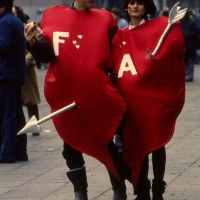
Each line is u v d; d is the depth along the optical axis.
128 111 9.62
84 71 9.41
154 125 9.55
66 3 52.22
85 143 9.72
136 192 9.96
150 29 9.57
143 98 9.51
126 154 9.84
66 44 9.46
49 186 11.78
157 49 9.40
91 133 9.63
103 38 9.46
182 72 9.59
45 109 22.31
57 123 9.75
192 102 22.98
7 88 13.88
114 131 9.57
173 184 11.59
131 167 9.84
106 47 9.47
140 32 9.59
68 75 9.46
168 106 9.56
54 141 16.33
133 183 9.88
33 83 17.61
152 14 9.72
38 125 9.51
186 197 10.75
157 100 9.52
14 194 11.30
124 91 9.55
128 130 9.75
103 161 9.73
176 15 9.38
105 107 9.51
